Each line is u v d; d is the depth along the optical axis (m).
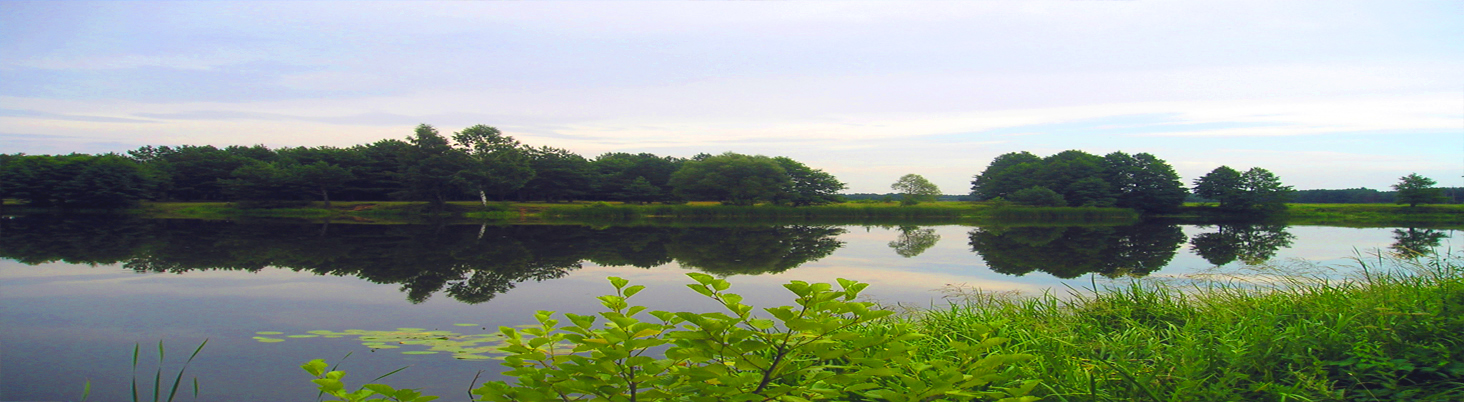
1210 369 4.80
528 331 3.19
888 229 46.19
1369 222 61.06
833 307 2.66
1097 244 30.83
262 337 9.16
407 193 66.81
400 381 6.98
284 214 61.91
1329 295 6.72
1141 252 25.84
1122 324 7.29
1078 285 14.66
